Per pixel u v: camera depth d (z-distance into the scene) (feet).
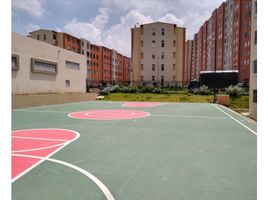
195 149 19.17
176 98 93.04
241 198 10.59
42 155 17.37
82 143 21.33
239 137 24.03
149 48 171.12
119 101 88.94
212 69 246.06
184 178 12.94
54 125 32.01
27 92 59.62
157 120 37.27
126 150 18.84
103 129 28.96
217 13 235.61
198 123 33.99
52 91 70.95
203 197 10.69
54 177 13.07
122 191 11.34
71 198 10.59
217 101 76.84
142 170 14.20
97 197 10.70
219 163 15.51
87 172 13.84
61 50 75.87
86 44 213.46
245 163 15.49
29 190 11.40
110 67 270.67
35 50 62.44
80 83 89.81
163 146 20.18
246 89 98.12
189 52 335.47
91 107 61.98
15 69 54.95
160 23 168.45
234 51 193.88
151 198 10.61
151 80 171.42
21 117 40.29
